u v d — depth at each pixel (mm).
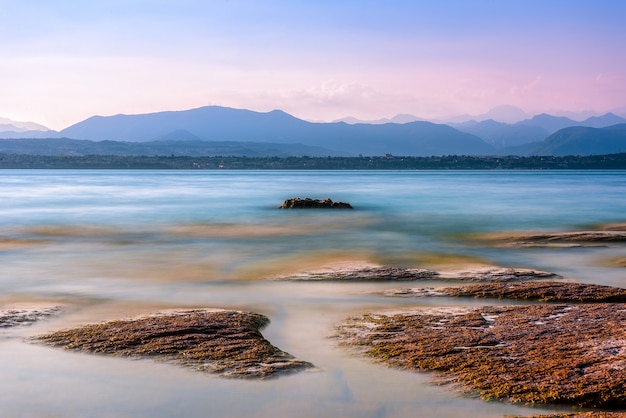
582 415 9945
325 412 10547
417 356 12820
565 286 19797
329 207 60156
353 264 25703
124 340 13844
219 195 86688
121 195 84688
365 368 12336
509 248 31844
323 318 16438
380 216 52375
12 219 48844
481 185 126625
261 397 11102
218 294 19953
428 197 82250
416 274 22906
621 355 12445
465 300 18672
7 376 12086
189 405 10828
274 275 23438
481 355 12719
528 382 11250
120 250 31500
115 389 11469
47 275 23875
